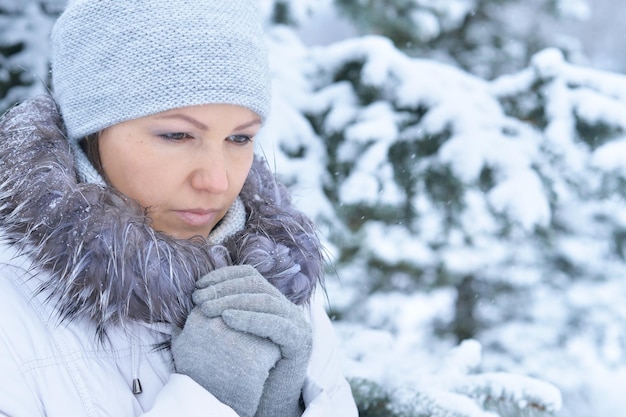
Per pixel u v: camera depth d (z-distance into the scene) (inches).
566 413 126.3
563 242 139.1
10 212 38.2
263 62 40.9
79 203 37.0
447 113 104.9
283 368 40.2
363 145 106.7
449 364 60.6
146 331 39.6
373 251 132.7
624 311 145.6
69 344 37.0
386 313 139.6
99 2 38.8
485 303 148.9
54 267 36.3
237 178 41.4
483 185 106.7
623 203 131.2
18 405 35.1
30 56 105.1
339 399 48.7
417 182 107.0
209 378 37.5
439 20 146.8
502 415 54.4
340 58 110.0
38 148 39.3
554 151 107.9
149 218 39.1
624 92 107.7
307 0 128.1
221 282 39.4
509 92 109.8
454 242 132.3
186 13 38.2
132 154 39.0
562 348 142.6
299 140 106.1
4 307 36.4
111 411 37.0
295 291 43.1
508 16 156.3
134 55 38.0
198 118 38.2
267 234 44.4
